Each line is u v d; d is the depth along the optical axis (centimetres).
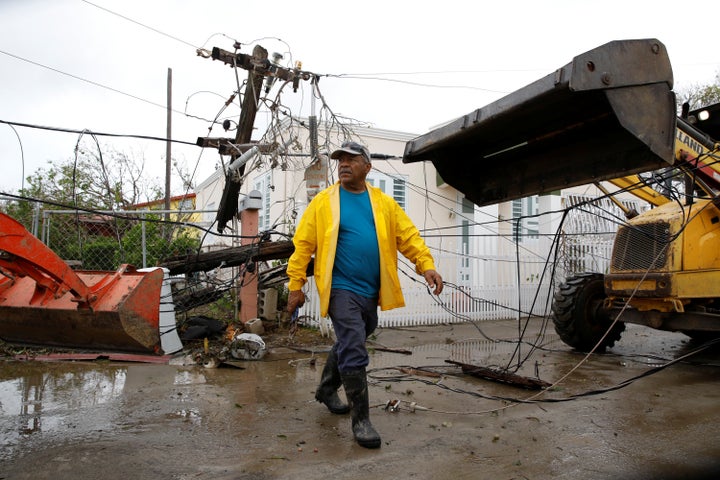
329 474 264
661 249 532
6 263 523
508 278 991
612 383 478
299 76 763
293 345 661
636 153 300
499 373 475
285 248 732
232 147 770
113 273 602
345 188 331
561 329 638
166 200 1822
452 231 1185
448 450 300
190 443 309
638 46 276
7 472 265
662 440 321
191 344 651
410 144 386
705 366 558
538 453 297
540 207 1142
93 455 289
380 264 322
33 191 1414
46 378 480
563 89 265
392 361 576
